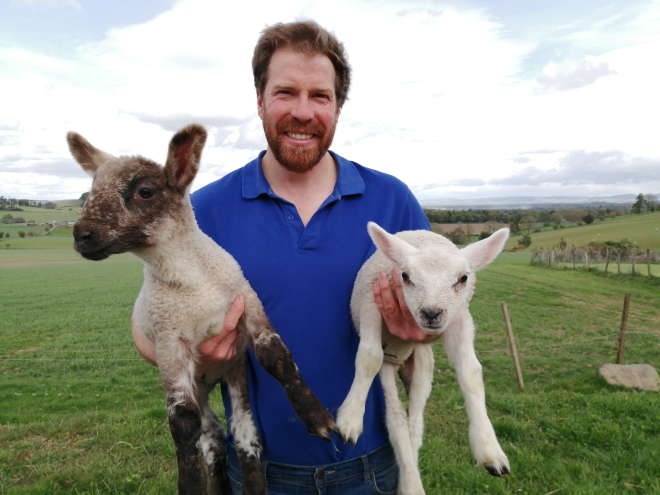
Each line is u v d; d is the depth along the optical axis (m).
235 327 0.78
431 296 0.79
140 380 3.13
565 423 1.96
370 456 0.82
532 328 4.49
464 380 0.84
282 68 0.77
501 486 1.54
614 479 1.56
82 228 0.72
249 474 0.78
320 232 0.83
